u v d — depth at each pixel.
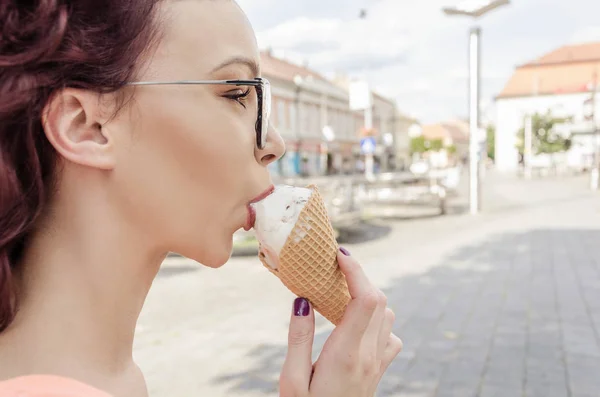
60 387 0.58
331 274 0.88
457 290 5.89
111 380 0.71
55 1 0.60
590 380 3.47
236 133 0.74
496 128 59.97
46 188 0.67
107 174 0.68
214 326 4.80
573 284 6.05
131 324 0.75
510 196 18.73
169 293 6.05
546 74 59.94
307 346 0.83
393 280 6.42
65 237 0.68
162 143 0.69
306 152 39.47
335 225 10.28
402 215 13.09
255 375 3.67
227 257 0.78
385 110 58.78
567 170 41.19
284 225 0.83
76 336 0.67
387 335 0.87
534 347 4.08
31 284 0.68
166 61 0.68
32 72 0.60
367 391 0.82
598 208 14.08
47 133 0.64
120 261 0.70
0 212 0.60
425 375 3.60
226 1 0.75
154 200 0.70
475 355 3.94
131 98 0.67
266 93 0.77
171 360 3.96
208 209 0.73
